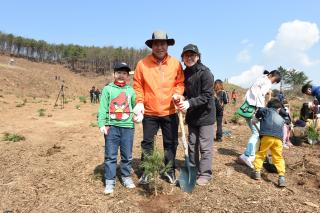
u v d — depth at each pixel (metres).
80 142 8.86
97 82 98.25
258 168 5.90
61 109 21.28
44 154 7.53
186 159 5.34
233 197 5.11
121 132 5.37
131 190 5.37
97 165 6.61
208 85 5.34
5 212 4.73
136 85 5.49
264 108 5.90
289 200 5.11
